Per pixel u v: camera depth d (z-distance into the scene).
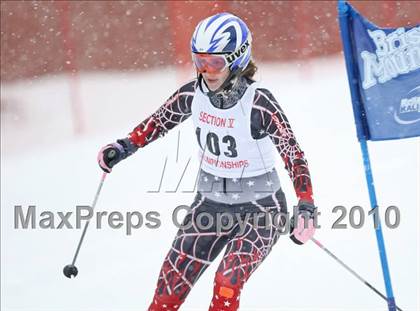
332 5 57.16
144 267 20.48
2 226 26.42
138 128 14.19
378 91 14.20
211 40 12.40
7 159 39.69
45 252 22.83
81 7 55.75
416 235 19.84
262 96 12.77
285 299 17.31
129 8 56.88
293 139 12.70
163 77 56.97
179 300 13.19
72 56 53.59
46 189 31.53
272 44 57.78
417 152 27.39
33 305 18.17
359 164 27.47
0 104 50.72
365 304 16.45
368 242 20.11
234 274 12.39
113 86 55.44
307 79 52.62
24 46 53.31
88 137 43.47
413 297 16.48
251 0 56.94
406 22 50.22
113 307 17.73
